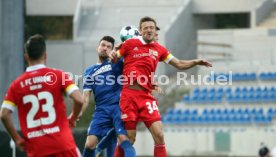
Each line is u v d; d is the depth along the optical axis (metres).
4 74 39.66
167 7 81.94
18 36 40.09
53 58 64.69
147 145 62.69
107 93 26.48
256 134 61.31
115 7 83.44
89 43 68.06
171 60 24.98
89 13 82.38
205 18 85.62
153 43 24.67
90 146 26.52
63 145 19.17
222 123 65.56
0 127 35.56
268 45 76.38
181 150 62.81
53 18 85.44
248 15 89.69
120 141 25.09
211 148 62.19
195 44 79.00
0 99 39.22
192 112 67.00
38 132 19.16
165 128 66.31
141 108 24.42
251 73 70.81
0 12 39.84
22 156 32.78
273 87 68.81
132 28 26.56
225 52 77.19
